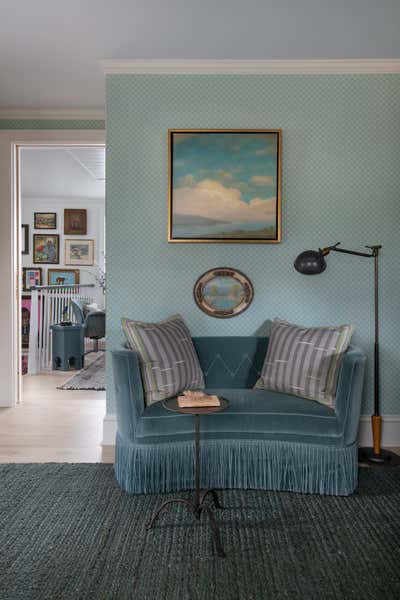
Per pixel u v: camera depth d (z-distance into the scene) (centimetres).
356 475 284
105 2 274
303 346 309
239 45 329
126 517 250
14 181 474
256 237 360
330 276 363
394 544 225
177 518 249
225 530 238
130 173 362
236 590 192
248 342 352
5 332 471
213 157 360
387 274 362
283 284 364
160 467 279
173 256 365
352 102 358
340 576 201
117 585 195
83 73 377
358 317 363
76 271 977
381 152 359
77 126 465
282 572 204
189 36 316
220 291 364
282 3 277
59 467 317
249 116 360
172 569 206
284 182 362
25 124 466
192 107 360
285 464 282
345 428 277
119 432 293
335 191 361
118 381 284
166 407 242
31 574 202
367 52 341
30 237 976
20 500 269
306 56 347
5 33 311
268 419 281
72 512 255
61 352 650
